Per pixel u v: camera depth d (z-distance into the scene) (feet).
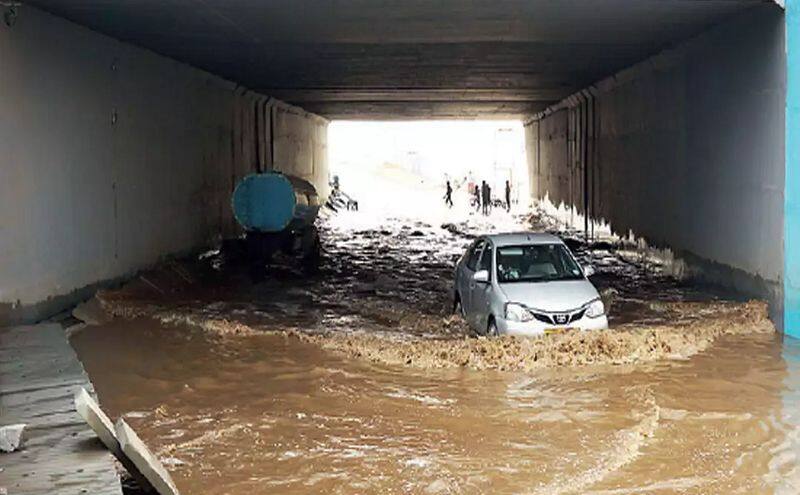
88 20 50.47
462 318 50.14
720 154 55.16
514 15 51.16
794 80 44.52
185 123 74.84
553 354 39.96
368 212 164.35
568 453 28.22
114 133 57.36
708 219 57.82
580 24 54.70
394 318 53.57
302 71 81.46
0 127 41.52
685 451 28.12
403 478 26.32
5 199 41.96
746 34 50.11
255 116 105.81
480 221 138.21
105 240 55.47
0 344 37.60
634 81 79.71
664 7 48.19
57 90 48.21
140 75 63.16
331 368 39.91
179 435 30.53
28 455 23.03
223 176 89.04
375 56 70.44
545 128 138.62
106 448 23.56
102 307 51.70
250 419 32.32
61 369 32.89
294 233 86.99
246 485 25.85
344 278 72.90
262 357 42.14
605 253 87.61
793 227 44.62
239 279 71.31
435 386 36.76
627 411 32.53
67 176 49.44
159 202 67.26
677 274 65.67
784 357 40.24
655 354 40.75
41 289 45.85
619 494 24.75
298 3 47.67
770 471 26.27
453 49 66.39
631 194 81.61
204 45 62.95
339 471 26.94
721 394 34.53
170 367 40.14
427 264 82.74
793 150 44.62
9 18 42.42
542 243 47.01
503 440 29.68
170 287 64.39
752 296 50.01
